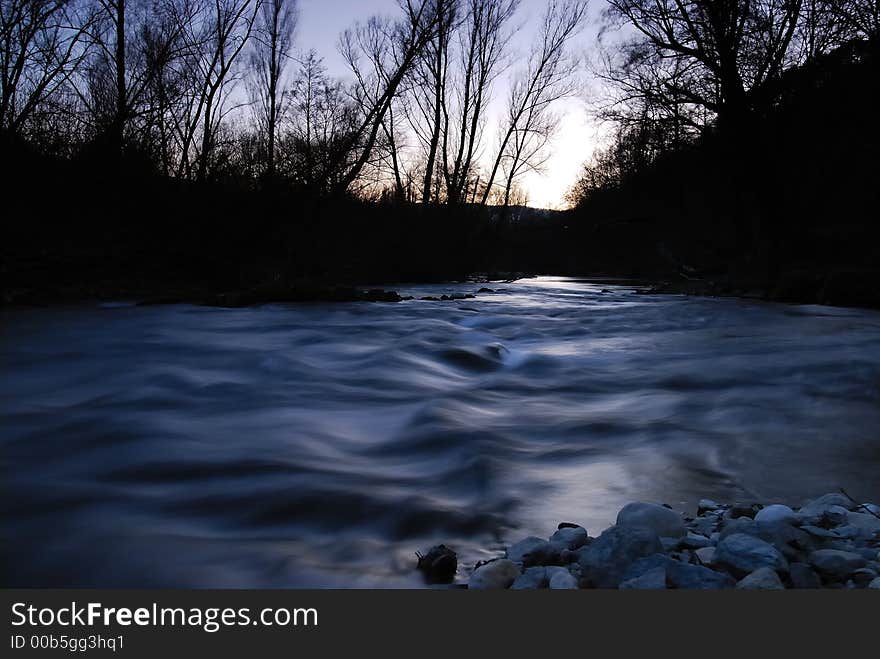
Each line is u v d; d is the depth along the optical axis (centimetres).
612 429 654
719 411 729
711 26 2841
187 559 363
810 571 317
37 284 1736
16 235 1822
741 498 474
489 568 331
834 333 1426
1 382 820
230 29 2494
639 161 4134
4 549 373
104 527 404
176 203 2186
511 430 648
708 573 309
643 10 2888
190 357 995
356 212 2983
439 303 2044
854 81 2805
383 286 2934
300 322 1446
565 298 2491
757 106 2888
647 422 682
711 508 433
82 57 1975
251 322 1426
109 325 1327
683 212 4022
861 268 2380
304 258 2494
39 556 365
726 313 1867
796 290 2264
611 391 851
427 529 413
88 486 473
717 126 3050
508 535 406
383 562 364
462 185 3928
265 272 2291
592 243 6725
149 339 1158
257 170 2331
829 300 2128
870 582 311
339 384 848
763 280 2597
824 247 2823
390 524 419
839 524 384
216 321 1431
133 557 364
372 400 767
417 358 1030
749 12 2803
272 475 498
